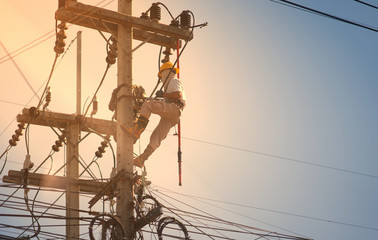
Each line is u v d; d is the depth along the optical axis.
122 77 23.05
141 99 23.73
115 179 21.86
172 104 23.16
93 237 20.47
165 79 23.86
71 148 29.30
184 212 22.47
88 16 23.34
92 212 21.77
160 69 24.67
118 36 23.73
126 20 23.56
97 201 22.77
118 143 22.52
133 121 23.81
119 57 23.41
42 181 28.27
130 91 22.92
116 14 23.48
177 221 21.30
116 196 21.75
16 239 20.25
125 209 21.30
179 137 23.39
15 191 23.72
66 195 28.30
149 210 21.66
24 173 27.75
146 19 24.19
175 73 24.27
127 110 22.67
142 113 22.78
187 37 24.27
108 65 26.47
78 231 27.72
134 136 22.41
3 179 27.80
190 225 22.44
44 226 21.02
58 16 23.92
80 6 23.20
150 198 22.09
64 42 26.48
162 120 23.33
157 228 21.19
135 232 21.14
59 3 24.95
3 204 21.44
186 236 21.22
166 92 23.48
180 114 23.28
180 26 24.70
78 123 29.69
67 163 29.00
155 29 23.91
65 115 29.45
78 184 28.64
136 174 22.02
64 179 28.58
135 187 22.08
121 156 22.17
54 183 28.38
